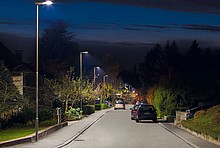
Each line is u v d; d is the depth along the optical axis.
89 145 20.59
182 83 42.50
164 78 48.84
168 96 43.12
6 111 30.12
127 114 58.62
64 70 92.94
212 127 22.44
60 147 19.73
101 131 29.53
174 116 41.22
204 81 42.84
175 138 24.06
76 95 47.34
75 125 34.75
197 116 27.91
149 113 39.66
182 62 78.94
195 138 23.36
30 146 19.44
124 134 26.98
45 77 45.53
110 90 100.62
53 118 34.03
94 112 64.06
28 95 40.25
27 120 32.34
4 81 28.81
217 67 66.62
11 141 19.42
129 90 115.69
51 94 43.31
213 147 18.92
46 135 25.28
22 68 39.06
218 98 41.81
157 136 25.41
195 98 42.06
